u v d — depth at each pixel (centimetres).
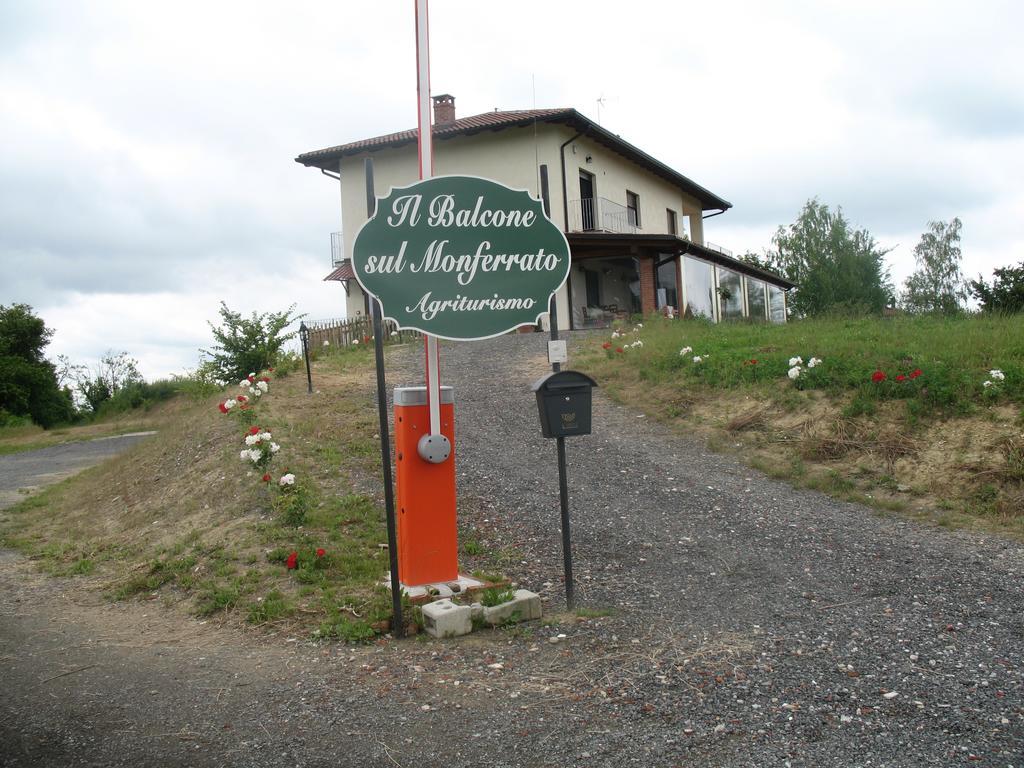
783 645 433
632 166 2947
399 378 1452
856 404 924
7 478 1454
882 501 748
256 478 823
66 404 4231
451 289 507
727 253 3528
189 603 566
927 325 1369
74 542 815
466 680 401
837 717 342
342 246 2689
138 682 418
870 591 530
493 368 1509
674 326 1769
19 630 533
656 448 952
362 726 351
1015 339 1012
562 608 519
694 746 321
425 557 541
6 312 4303
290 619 509
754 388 1070
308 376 1318
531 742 330
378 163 2612
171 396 3506
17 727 362
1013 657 405
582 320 2472
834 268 4109
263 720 361
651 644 443
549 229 521
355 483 827
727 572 583
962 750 309
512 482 850
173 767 318
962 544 629
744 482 820
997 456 769
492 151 2480
